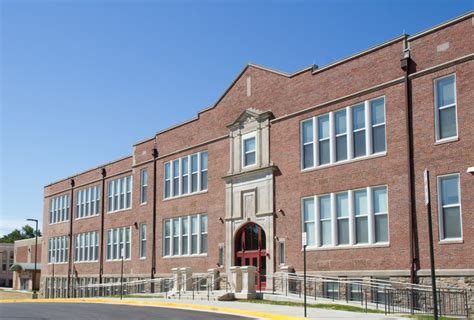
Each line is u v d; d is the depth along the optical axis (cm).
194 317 2314
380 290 2680
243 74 3706
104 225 5234
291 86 3322
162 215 4362
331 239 2984
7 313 2670
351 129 2938
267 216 3356
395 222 2675
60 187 6188
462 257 2400
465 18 2502
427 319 2041
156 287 4322
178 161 4272
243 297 3102
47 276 6238
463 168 2436
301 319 2047
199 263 3903
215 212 3809
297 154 3219
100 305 3266
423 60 2645
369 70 2888
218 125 3884
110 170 5247
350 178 2909
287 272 3145
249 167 3547
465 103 2456
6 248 12188
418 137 2619
